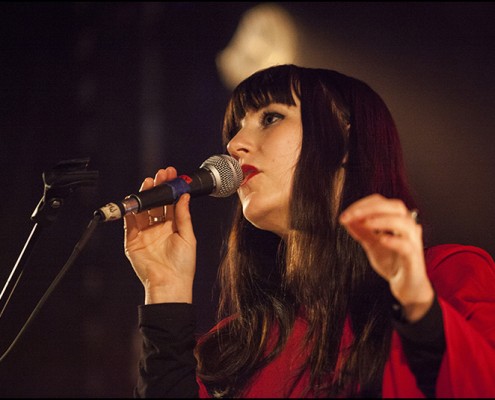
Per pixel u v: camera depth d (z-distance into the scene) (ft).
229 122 14.47
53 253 28.22
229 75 30.73
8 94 29.78
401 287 9.17
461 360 9.73
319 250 12.83
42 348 28.37
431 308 9.65
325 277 12.69
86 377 28.60
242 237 14.49
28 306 27.30
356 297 12.38
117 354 28.81
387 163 13.56
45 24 30.53
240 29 30.99
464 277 11.79
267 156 13.15
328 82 13.87
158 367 12.09
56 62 30.50
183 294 12.91
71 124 30.17
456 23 28.89
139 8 31.35
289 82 13.75
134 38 31.19
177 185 12.32
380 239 8.71
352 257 12.70
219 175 12.82
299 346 12.48
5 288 11.71
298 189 12.94
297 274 13.03
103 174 29.84
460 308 11.34
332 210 13.03
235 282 14.24
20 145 29.53
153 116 30.40
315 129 13.28
